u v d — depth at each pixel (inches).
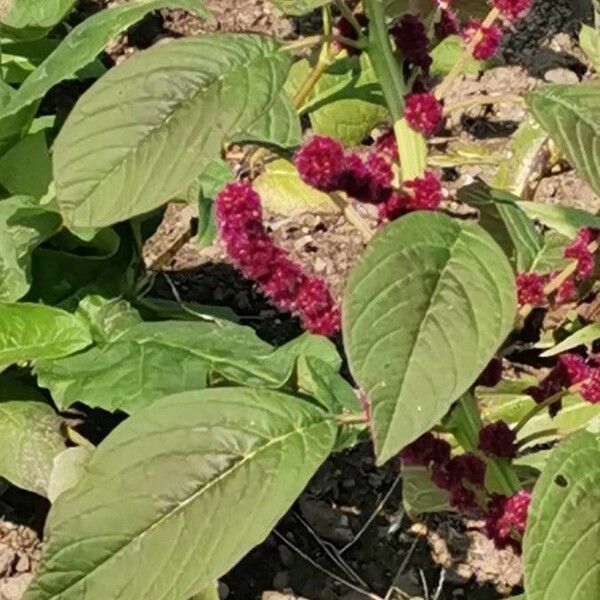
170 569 20.6
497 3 21.6
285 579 35.7
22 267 33.3
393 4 28.5
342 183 21.1
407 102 21.5
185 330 32.0
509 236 26.8
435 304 17.4
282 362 29.8
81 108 18.5
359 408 27.6
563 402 31.6
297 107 30.6
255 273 21.4
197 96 18.6
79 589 20.8
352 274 17.4
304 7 20.2
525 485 27.5
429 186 21.2
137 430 21.0
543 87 19.9
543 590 19.4
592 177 18.7
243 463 20.8
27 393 34.5
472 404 24.2
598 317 34.0
